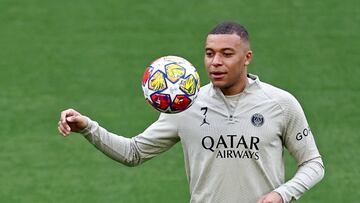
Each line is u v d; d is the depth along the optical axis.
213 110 22.38
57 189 39.81
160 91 21.42
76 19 63.28
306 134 22.58
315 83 52.88
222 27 21.91
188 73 21.56
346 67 55.19
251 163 22.27
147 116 48.41
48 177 41.22
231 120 22.25
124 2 65.62
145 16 63.50
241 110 22.28
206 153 22.41
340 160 42.62
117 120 47.91
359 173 41.22
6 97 51.44
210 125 22.34
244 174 22.30
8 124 47.69
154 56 57.47
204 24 62.09
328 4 64.25
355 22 61.69
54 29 61.91
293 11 63.31
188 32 61.06
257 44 58.62
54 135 46.25
